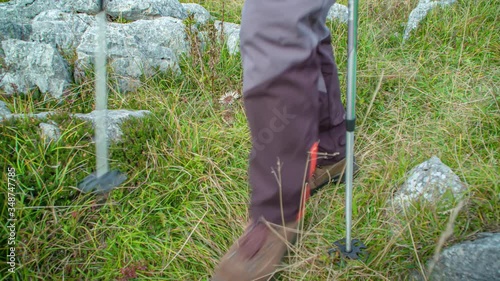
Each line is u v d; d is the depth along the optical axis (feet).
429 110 10.81
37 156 8.52
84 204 8.07
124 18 13.23
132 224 8.20
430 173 8.39
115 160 8.91
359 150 9.78
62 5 12.95
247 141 9.92
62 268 7.49
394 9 14.35
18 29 11.77
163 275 7.58
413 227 7.64
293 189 6.71
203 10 14.19
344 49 12.51
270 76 6.25
